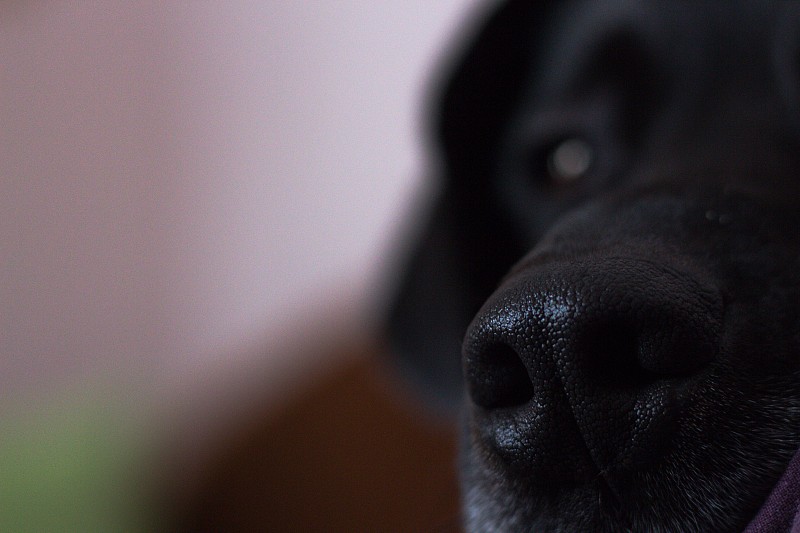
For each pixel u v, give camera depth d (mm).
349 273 1007
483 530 282
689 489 259
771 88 364
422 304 573
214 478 784
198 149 1128
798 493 250
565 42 440
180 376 1147
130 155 1156
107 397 955
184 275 1149
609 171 401
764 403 263
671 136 371
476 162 486
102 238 1167
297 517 716
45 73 1137
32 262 1150
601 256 269
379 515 678
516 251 483
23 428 856
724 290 275
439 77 478
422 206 594
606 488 263
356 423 718
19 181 1140
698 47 377
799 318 278
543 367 259
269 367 870
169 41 1126
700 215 302
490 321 264
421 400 579
